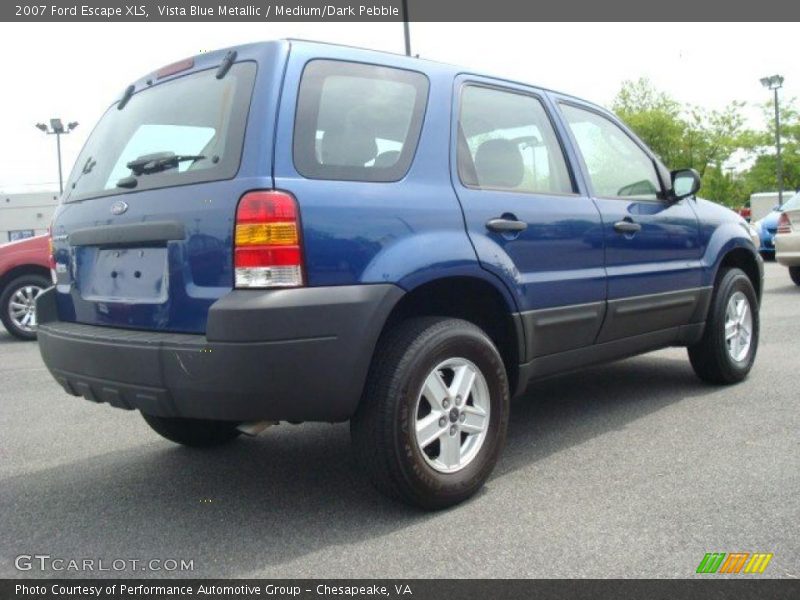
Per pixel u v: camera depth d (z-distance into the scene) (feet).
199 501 11.07
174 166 9.91
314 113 9.61
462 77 11.75
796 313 27.50
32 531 10.15
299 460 12.84
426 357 9.81
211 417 9.18
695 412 14.78
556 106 13.48
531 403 16.06
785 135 142.61
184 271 9.44
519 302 11.38
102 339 9.96
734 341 16.76
